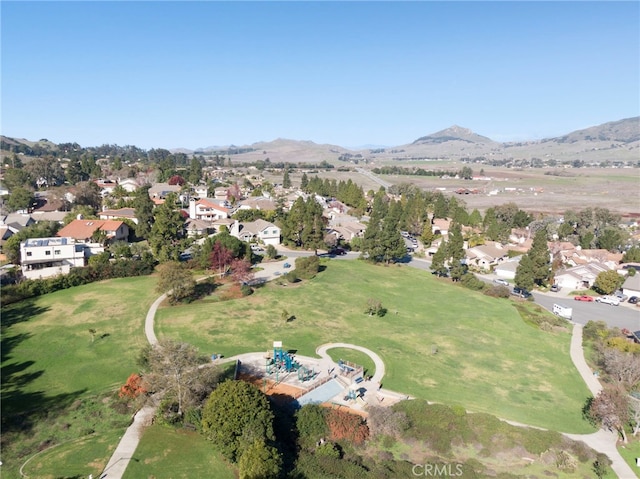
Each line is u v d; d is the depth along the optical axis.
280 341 57.59
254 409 36.91
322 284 82.75
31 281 70.06
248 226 117.06
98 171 192.88
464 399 47.06
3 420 39.06
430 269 100.44
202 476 33.94
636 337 62.97
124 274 80.06
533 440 40.22
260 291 76.50
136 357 51.50
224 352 54.34
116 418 40.47
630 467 38.19
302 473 34.81
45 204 129.50
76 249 84.38
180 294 68.38
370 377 50.47
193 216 131.38
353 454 38.72
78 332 57.25
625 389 49.72
